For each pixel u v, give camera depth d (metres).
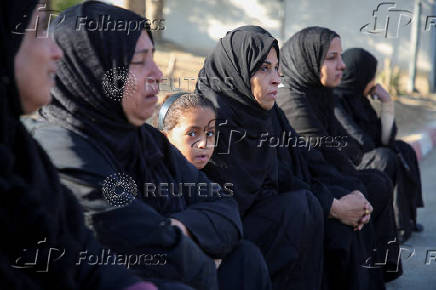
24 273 1.20
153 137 1.90
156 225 1.63
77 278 1.33
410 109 8.66
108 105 1.69
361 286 2.61
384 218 3.03
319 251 2.35
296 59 3.13
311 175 2.89
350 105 3.89
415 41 9.86
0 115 1.15
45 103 1.28
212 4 10.00
